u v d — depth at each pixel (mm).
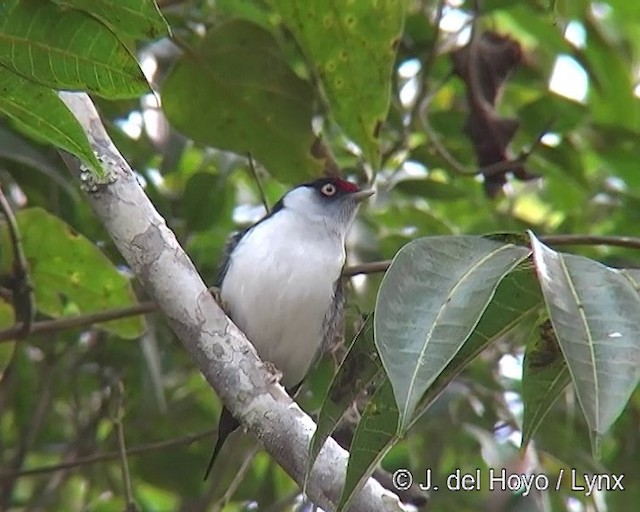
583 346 4027
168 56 10719
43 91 5004
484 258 4484
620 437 10969
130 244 6234
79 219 10523
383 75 8445
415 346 4219
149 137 11156
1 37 4906
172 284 6184
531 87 11078
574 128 10508
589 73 10922
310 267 9641
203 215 10336
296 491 10930
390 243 10836
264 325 9680
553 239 8391
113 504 12055
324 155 9734
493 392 10312
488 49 9844
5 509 10602
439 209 11930
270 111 9477
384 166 10859
